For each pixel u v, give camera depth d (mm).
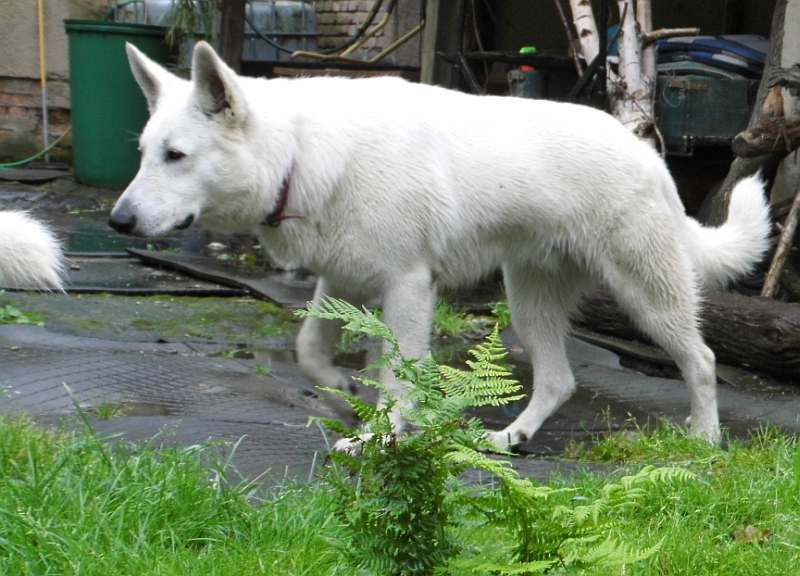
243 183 3566
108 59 6809
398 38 7129
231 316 4727
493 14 7102
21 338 4305
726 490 3229
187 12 6871
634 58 5016
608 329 4691
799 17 4930
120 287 4965
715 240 3879
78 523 2902
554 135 3717
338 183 3568
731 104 5195
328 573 2850
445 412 2551
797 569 2975
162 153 3549
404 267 3615
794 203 4648
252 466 3318
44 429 3383
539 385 3824
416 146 3609
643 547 2953
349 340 4535
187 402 3848
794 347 4246
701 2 6645
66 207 6516
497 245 3748
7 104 7801
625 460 3586
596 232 3719
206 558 2881
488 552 2670
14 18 7695
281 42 7383
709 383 3783
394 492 2547
